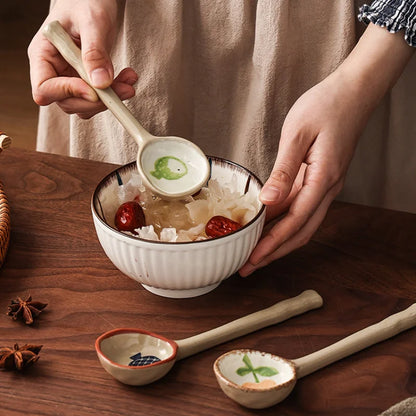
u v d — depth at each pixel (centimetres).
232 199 92
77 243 97
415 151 114
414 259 96
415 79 110
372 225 100
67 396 84
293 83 109
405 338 89
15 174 106
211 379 85
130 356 86
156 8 108
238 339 88
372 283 94
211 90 113
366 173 117
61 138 122
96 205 90
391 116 112
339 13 106
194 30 109
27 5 303
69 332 89
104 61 93
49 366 86
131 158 114
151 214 92
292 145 93
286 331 89
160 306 91
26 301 90
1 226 94
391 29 94
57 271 94
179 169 92
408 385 85
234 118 113
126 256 88
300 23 107
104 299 92
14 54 267
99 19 98
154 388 84
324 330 89
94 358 87
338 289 93
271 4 104
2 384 85
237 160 115
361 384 85
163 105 111
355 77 95
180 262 87
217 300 92
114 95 93
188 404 83
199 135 116
